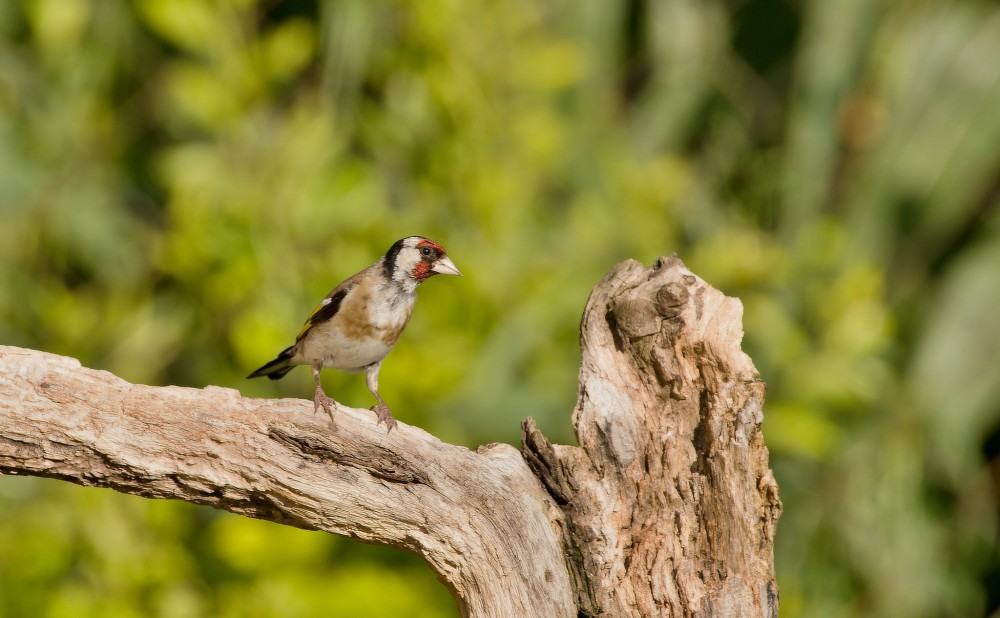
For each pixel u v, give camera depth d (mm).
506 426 11352
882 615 13648
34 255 13523
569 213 12734
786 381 11547
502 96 11734
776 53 16672
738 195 15234
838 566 13656
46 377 6258
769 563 6699
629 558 6801
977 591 15055
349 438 6621
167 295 12734
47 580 10031
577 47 13812
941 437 14078
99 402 6324
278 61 11281
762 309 11578
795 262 12156
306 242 11102
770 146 16141
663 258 7344
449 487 6719
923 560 13945
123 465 6379
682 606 6617
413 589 10242
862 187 14875
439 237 11203
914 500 13859
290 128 11383
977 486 14828
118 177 14242
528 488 6852
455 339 10906
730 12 16812
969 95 14781
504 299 11250
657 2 16828
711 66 16562
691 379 6871
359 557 10500
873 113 15383
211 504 6652
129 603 10008
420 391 10281
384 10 12180
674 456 6855
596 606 6770
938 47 14977
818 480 13570
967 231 15367
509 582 6734
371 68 12242
